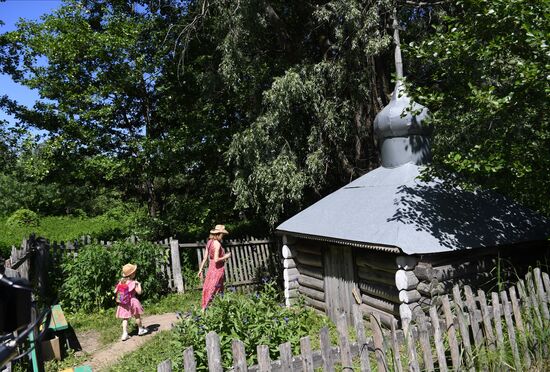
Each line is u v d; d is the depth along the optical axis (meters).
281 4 12.72
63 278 10.05
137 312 7.84
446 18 5.63
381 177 7.86
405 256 5.96
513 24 5.08
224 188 14.52
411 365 3.71
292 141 10.81
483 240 6.19
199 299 10.55
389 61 11.09
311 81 10.02
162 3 13.77
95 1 13.39
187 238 14.43
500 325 4.25
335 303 7.84
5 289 2.53
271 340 5.09
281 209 10.91
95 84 12.24
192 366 3.10
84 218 28.77
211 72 11.62
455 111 6.23
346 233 6.90
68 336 7.96
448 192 7.12
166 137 12.72
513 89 4.94
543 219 7.09
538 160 5.24
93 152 12.41
